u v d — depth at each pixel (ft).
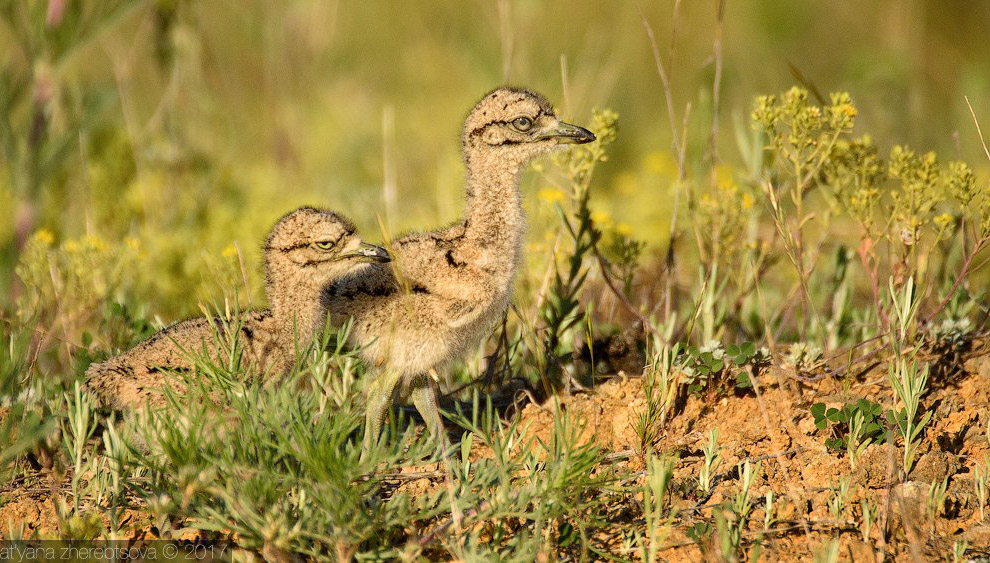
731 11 84.89
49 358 44.55
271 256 38.58
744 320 45.62
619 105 81.61
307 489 29.73
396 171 72.43
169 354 37.06
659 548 30.48
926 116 71.97
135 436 34.53
